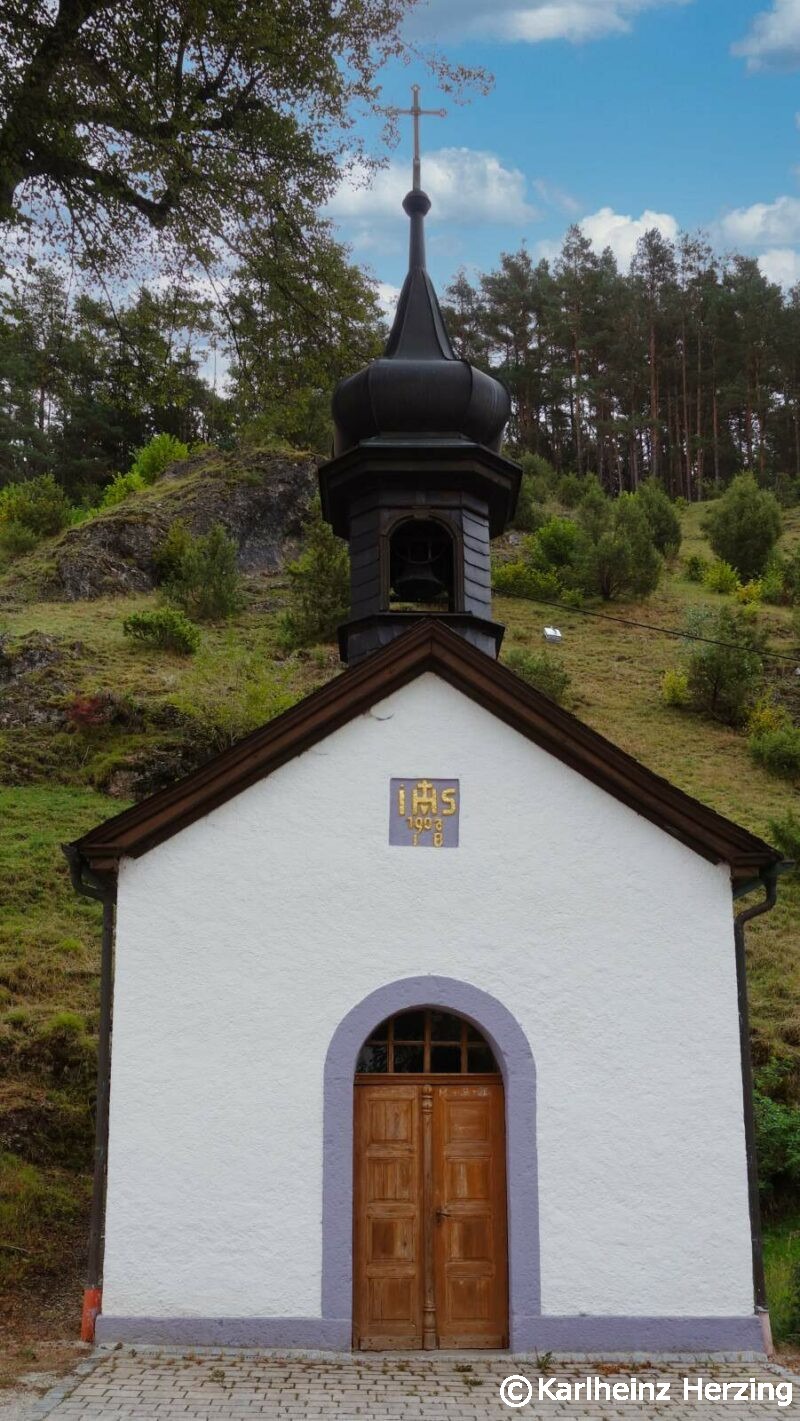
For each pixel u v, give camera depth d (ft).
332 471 47.67
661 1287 34.96
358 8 51.93
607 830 37.99
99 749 90.58
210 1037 35.94
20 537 146.51
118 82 47.44
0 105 45.34
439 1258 35.83
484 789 38.19
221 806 37.65
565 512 180.55
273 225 54.34
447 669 38.81
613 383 217.36
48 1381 30.81
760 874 38.09
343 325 56.34
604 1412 29.91
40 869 74.74
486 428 49.24
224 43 49.42
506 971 36.88
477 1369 33.09
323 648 115.55
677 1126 35.99
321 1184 35.09
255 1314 34.24
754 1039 60.39
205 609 126.93
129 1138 35.17
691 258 229.66
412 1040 37.45
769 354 219.61
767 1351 34.58
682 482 221.87
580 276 224.74
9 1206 45.91
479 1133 36.73
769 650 124.06
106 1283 34.32
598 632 131.75
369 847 37.55
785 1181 50.44
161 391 55.77
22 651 104.63
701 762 100.27
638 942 37.24
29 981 62.54
